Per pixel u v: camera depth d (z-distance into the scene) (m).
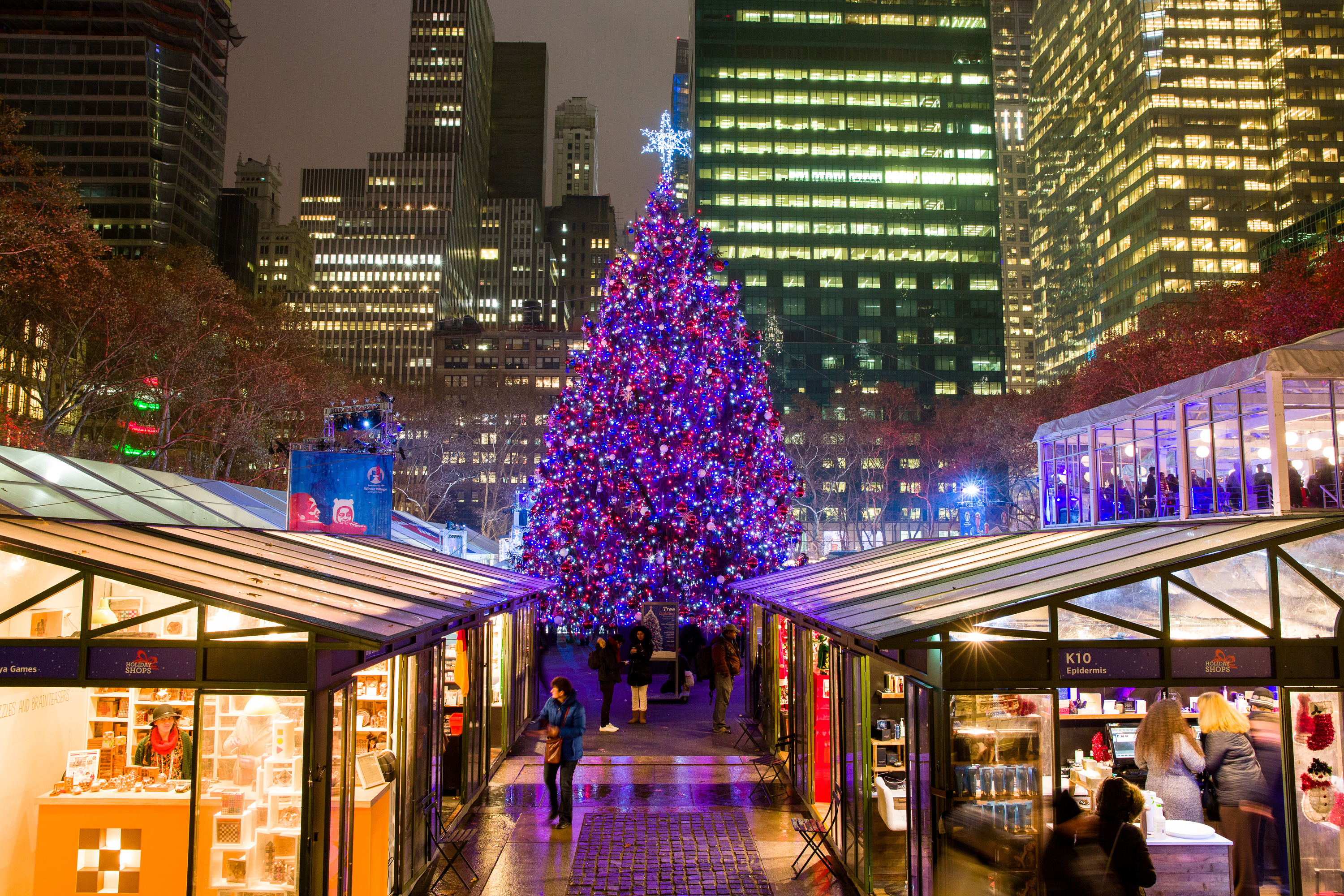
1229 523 8.20
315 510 15.24
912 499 98.69
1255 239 131.00
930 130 128.50
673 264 24.02
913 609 7.64
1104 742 9.77
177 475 15.15
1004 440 67.25
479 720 12.52
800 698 12.28
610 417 23.55
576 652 28.14
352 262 177.62
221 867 6.62
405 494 62.78
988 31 129.88
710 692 21.92
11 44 122.56
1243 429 11.26
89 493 11.61
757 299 124.12
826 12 129.00
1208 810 8.37
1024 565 8.87
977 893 6.58
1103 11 149.38
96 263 34.56
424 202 181.00
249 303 56.44
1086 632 6.89
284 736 6.79
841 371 123.50
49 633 6.62
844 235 126.00
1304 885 6.86
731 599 23.50
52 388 44.62
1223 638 6.93
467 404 83.06
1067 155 163.62
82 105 122.44
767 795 12.56
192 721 8.65
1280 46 133.88
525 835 10.83
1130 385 49.50
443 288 177.25
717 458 23.67
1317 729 6.93
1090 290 152.62
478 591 11.91
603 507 23.55
